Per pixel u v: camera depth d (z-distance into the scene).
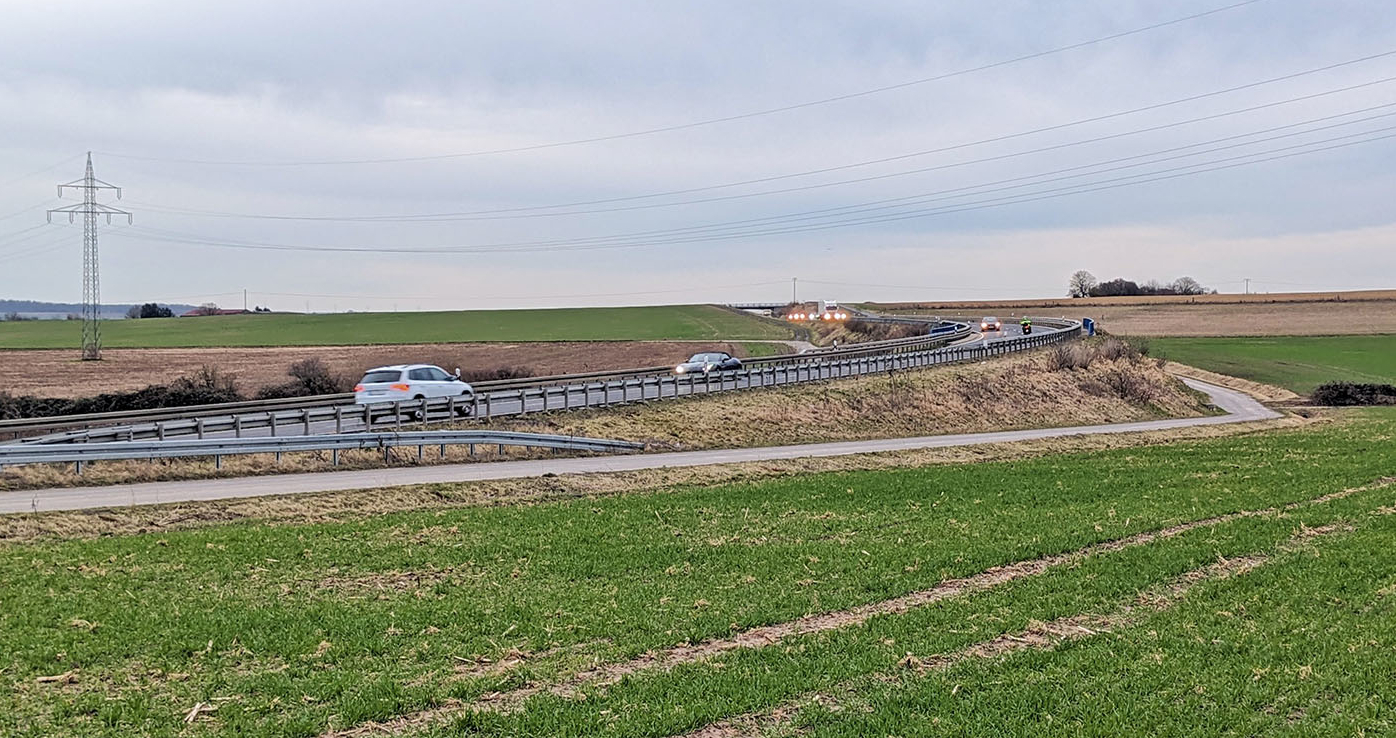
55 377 65.38
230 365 75.88
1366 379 85.25
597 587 16.67
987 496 27.38
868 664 12.64
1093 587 16.62
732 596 16.12
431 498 25.08
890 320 122.94
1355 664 12.62
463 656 12.96
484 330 120.06
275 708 11.15
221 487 25.25
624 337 112.44
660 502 25.73
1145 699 11.54
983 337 101.00
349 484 26.31
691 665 12.63
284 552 18.62
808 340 117.19
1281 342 112.94
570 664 12.76
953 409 55.06
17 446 23.09
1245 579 17.03
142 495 23.61
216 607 14.88
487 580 17.06
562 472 29.92
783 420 46.53
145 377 65.50
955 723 10.84
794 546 20.14
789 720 11.00
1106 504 25.92
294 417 31.78
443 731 10.59
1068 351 70.31
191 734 10.36
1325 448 40.53
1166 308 158.75
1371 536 20.75
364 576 17.17
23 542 18.61
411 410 36.97
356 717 10.85
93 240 84.12
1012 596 16.03
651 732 10.57
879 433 48.25
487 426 36.50
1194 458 37.59
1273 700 11.56
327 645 13.19
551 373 70.00
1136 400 66.69
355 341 104.94
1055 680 12.14
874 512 24.64
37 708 10.92
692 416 43.91
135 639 13.23
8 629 13.52
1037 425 55.84
